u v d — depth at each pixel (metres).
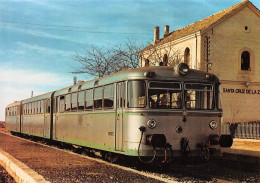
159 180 9.45
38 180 8.57
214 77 12.09
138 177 9.91
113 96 12.59
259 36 33.19
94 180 9.50
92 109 14.59
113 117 12.47
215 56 31.33
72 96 17.50
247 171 12.19
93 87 14.63
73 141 16.94
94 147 14.16
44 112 23.31
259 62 33.00
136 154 11.04
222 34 31.70
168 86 11.52
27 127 28.83
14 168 11.62
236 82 31.92
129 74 11.71
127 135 11.40
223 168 12.87
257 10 32.81
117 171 11.01
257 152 15.20
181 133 11.34
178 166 13.34
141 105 11.27
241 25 32.50
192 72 11.87
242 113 32.00
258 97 32.69
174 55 32.19
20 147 20.80
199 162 11.55
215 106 11.96
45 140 25.03
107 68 28.64
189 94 11.67
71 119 17.41
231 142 11.47
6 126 40.12
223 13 33.44
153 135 10.73
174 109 11.38
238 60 32.25
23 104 31.02
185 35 31.88
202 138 11.56
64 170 11.27
